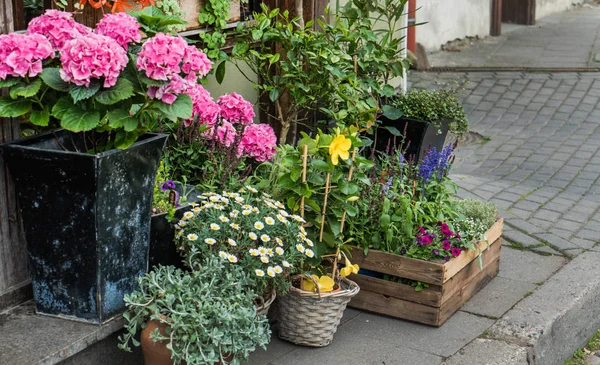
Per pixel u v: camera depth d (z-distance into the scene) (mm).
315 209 4191
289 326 4176
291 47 5129
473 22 13844
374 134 6078
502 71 11375
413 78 10969
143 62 3420
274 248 3953
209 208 3996
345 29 5395
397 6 6191
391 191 4660
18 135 3697
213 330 3428
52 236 3555
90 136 3854
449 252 4477
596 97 10016
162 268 3672
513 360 4152
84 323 3641
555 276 5121
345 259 4512
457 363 4094
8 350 3400
